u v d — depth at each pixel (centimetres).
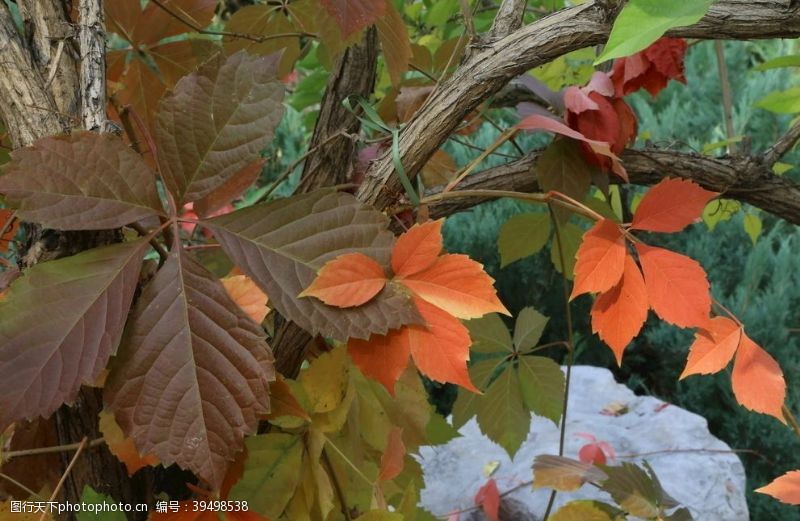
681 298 78
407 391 90
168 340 72
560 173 96
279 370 87
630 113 97
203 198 77
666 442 221
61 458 82
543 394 117
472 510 206
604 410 244
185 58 103
